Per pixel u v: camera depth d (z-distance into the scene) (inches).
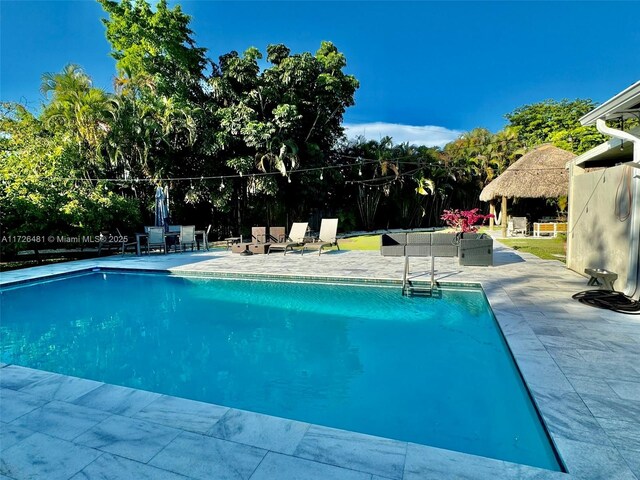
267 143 622.8
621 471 70.2
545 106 1171.3
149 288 297.7
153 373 150.5
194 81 669.3
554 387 102.6
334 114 756.0
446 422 109.3
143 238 522.9
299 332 193.2
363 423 110.0
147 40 677.9
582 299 195.3
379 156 920.3
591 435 81.2
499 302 195.8
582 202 275.7
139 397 106.7
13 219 386.9
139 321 218.1
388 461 76.0
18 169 445.1
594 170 274.7
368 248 507.2
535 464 88.0
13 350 176.7
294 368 151.8
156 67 663.8
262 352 169.5
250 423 91.8
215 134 612.7
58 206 425.7
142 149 578.9
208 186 634.2
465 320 202.1
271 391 133.0
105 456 79.8
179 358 165.0
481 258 318.0
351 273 298.8
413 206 1037.8
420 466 74.0
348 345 173.5
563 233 606.9
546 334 145.3
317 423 111.1
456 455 77.6
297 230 476.4
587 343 135.2
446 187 1064.2
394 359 156.8
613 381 105.8
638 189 195.3
